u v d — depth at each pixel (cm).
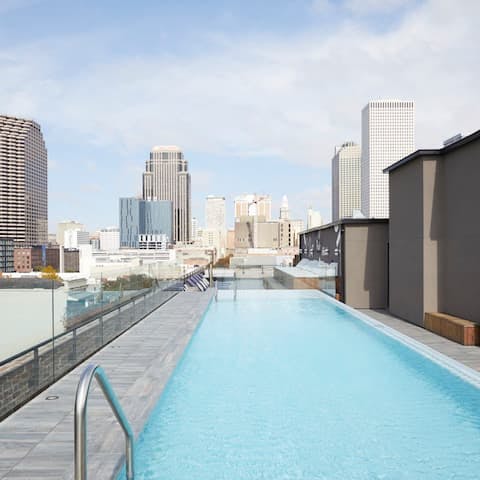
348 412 544
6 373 475
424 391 621
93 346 738
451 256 960
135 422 447
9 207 15450
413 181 1060
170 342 820
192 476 393
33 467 361
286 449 447
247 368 743
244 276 1823
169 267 1514
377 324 1029
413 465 414
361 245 1393
